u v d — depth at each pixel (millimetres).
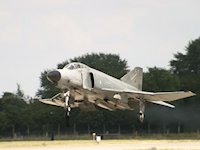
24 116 164125
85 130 163000
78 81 88812
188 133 147375
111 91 92875
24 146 90438
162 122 152000
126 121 158750
